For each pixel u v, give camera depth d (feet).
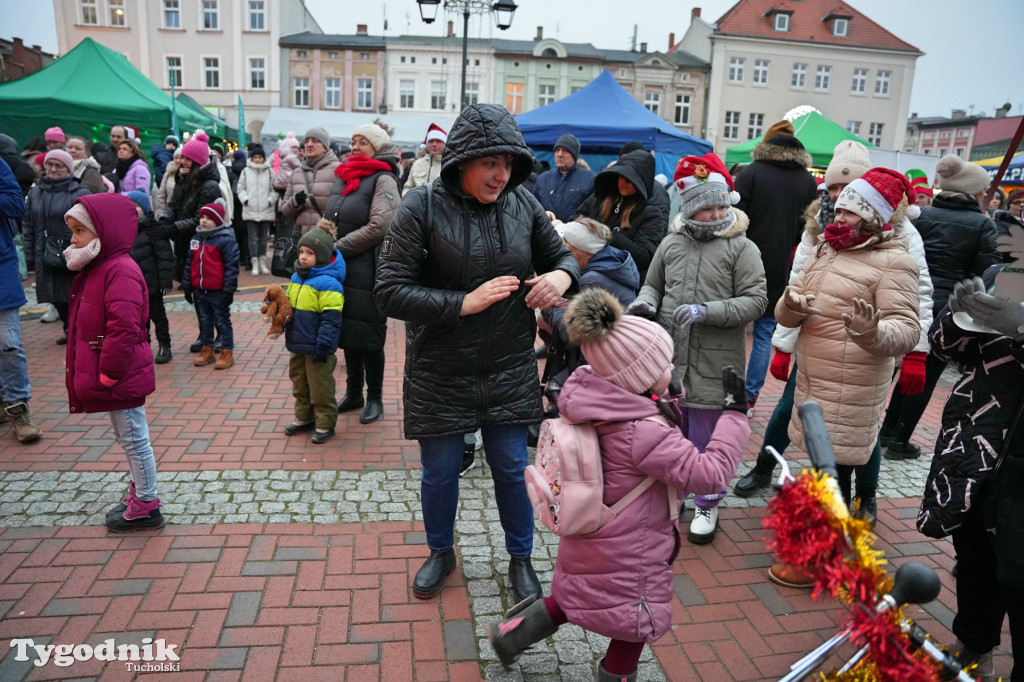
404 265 8.74
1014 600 7.22
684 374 11.37
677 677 8.47
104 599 9.52
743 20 142.20
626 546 6.86
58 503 12.12
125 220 10.52
